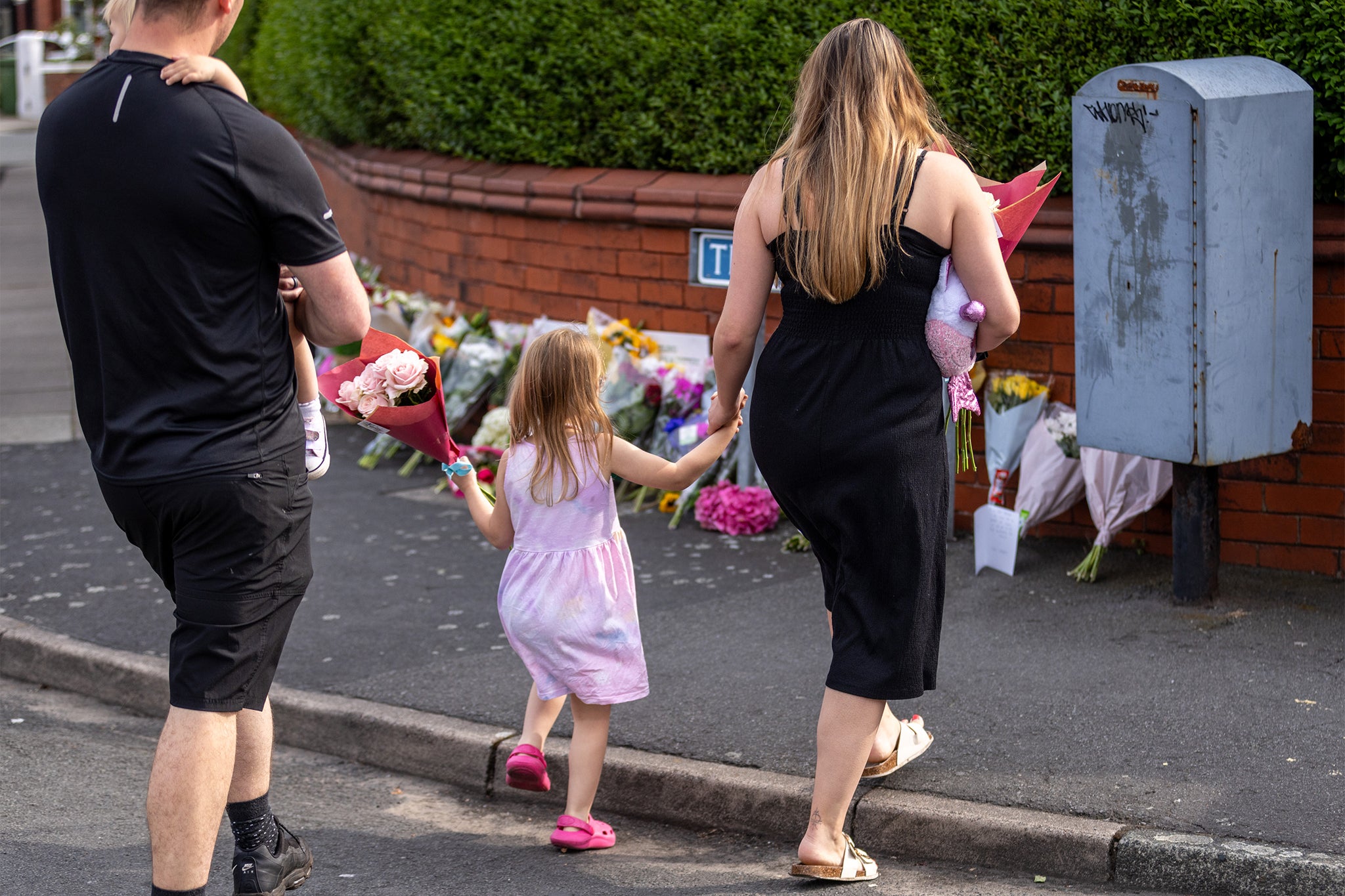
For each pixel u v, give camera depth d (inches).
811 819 136.5
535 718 157.2
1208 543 200.1
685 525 258.7
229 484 114.0
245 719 125.9
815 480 131.8
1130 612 200.8
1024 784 148.6
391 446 312.3
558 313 300.2
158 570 122.3
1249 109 184.7
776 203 130.8
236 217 112.1
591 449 148.3
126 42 116.6
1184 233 186.1
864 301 128.6
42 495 292.7
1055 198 231.5
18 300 514.9
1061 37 225.9
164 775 114.5
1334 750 153.1
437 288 340.5
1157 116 185.2
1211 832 136.0
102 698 200.5
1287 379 197.3
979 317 128.8
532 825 159.2
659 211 273.0
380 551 248.5
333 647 201.9
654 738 165.3
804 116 131.4
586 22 289.7
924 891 137.0
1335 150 205.8
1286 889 129.4
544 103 298.7
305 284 117.3
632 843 153.1
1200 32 212.1
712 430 145.9
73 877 143.8
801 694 177.0
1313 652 182.5
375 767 176.6
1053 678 177.5
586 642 148.3
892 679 131.3
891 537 130.3
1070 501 225.5
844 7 249.8
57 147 113.0
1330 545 211.9
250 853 128.0
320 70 395.9
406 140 369.7
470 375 299.0
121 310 112.6
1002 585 214.8
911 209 126.7
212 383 113.9
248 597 116.7
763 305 134.6
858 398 128.9
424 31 325.7
